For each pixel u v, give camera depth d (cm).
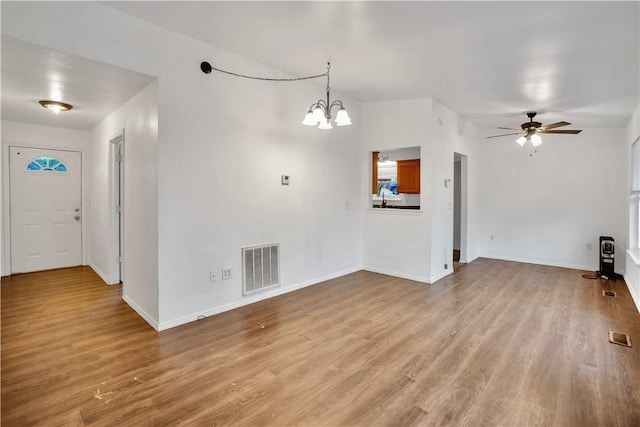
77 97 347
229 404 199
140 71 278
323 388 216
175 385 217
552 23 247
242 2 242
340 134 485
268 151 384
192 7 253
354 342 282
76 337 286
